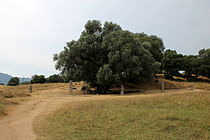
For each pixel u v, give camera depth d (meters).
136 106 14.12
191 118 10.24
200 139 7.38
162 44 44.41
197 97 16.64
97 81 30.05
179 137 7.70
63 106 15.54
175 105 14.09
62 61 29.81
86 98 20.83
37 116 12.98
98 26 32.81
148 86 38.03
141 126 9.27
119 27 34.03
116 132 8.59
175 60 54.69
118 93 30.61
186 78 58.94
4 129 9.84
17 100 18.42
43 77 70.50
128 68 27.47
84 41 30.06
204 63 55.44
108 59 30.45
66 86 45.03
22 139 8.31
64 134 8.66
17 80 73.31
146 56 29.42
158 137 7.72
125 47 27.72
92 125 9.75
